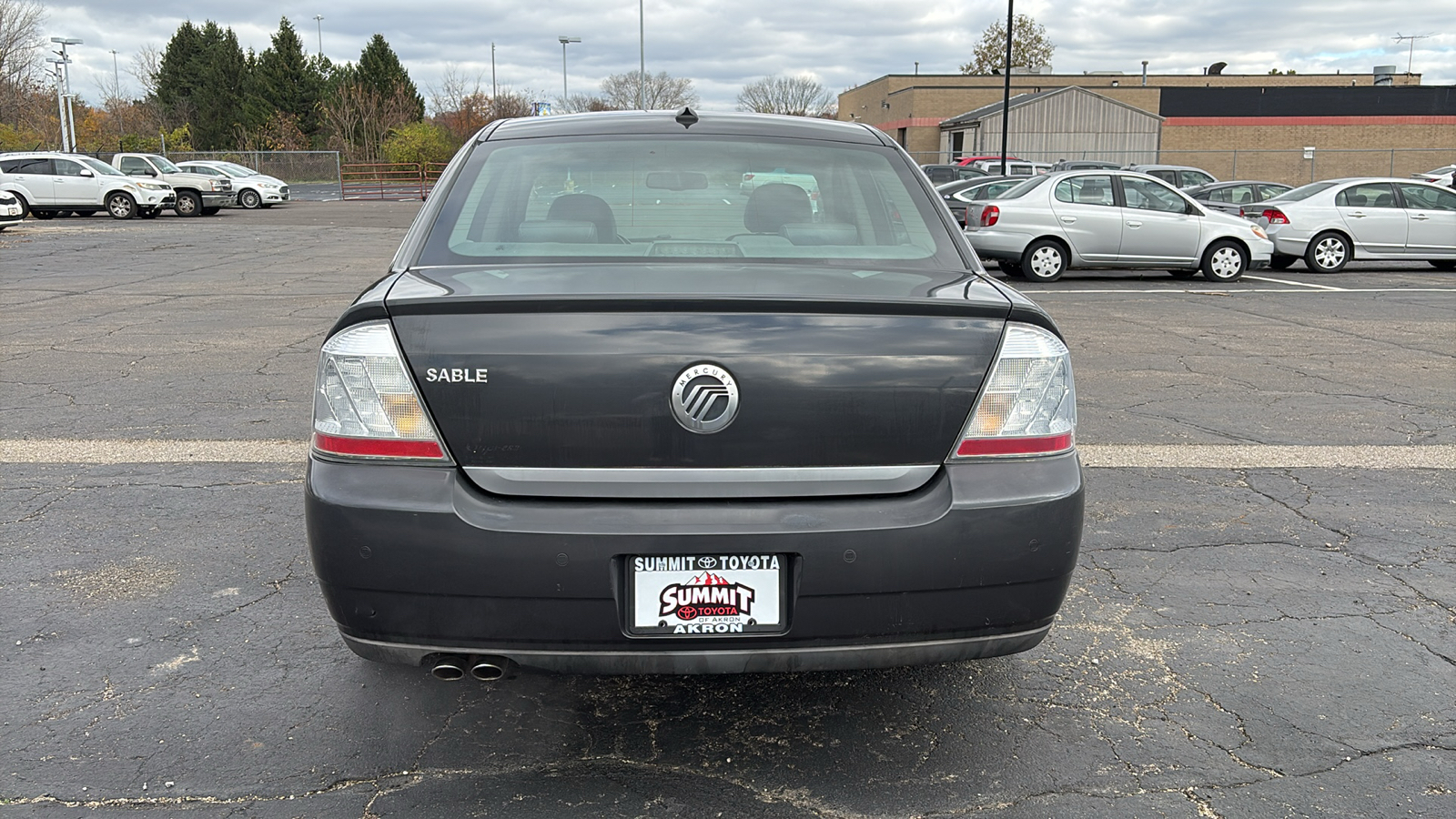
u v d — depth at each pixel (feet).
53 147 195.42
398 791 8.34
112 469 16.96
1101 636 11.28
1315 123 161.68
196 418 20.35
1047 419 8.01
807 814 8.10
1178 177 77.71
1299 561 13.44
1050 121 160.56
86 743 8.98
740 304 7.55
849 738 9.23
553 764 8.77
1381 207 52.85
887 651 7.83
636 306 7.51
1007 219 47.75
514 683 10.20
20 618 11.44
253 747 8.96
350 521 7.54
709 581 7.54
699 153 10.50
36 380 23.89
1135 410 21.83
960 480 7.75
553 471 7.57
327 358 7.82
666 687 10.18
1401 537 14.33
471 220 9.61
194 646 10.84
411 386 7.59
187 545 13.62
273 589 12.28
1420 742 9.17
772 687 10.18
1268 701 9.89
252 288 43.60
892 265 9.32
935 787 8.46
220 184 107.76
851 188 10.30
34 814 7.97
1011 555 7.76
